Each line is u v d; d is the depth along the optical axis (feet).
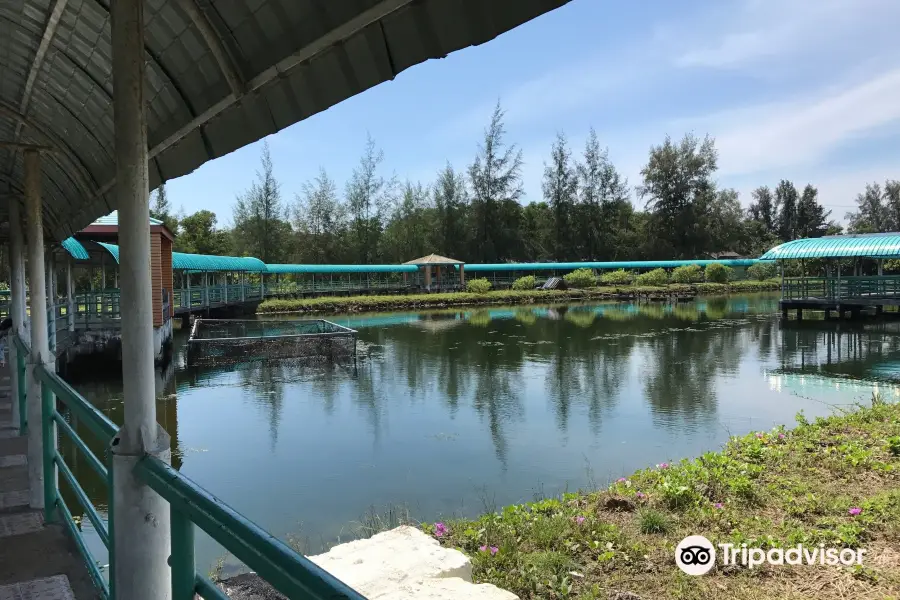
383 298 114.52
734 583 12.02
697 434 28.53
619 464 24.32
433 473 23.80
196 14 5.52
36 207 12.00
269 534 3.23
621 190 191.21
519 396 37.76
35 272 11.57
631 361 50.29
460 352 57.36
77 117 10.47
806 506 15.37
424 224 180.65
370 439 28.91
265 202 155.63
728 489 16.70
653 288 136.05
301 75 5.61
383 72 4.80
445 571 11.46
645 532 14.67
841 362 48.21
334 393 39.81
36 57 8.96
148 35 6.73
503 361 51.57
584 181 188.14
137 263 5.34
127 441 5.29
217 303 84.94
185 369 48.70
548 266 151.74
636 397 36.78
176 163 8.24
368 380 44.11
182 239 131.44
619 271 148.36
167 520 5.42
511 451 26.48
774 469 18.44
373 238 171.94
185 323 73.10
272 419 33.06
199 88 6.72
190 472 24.43
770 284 150.82
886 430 22.09
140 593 5.32
